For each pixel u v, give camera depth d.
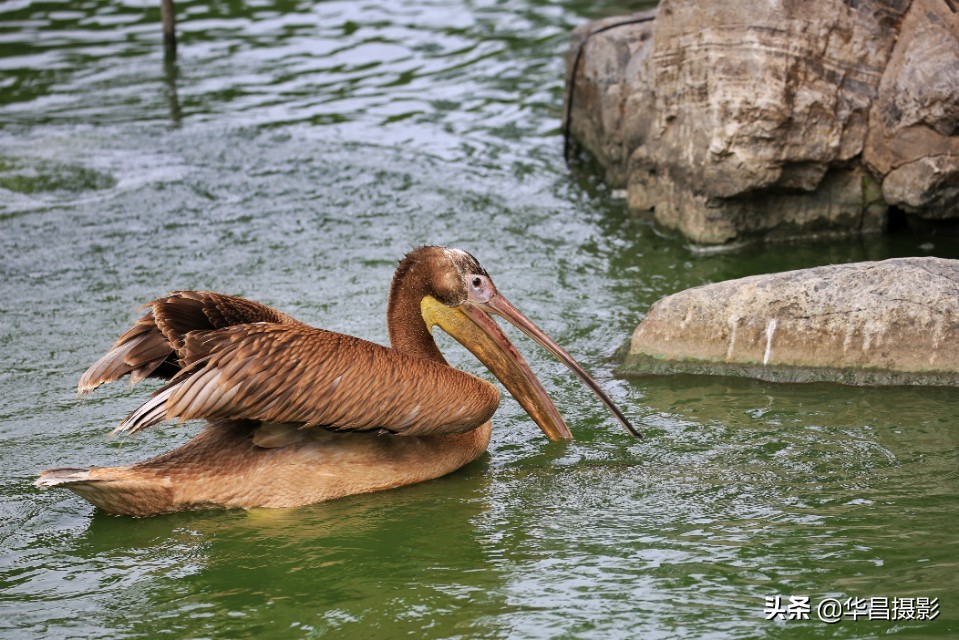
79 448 9.88
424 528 8.56
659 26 14.40
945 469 9.07
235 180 17.09
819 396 10.57
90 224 15.58
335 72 22.25
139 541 8.46
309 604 7.53
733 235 14.17
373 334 12.05
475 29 24.70
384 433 9.12
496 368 9.68
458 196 16.42
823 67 13.43
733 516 8.49
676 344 11.23
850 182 14.05
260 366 8.33
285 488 8.91
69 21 25.39
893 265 10.94
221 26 25.11
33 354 11.80
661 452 9.65
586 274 13.72
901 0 13.38
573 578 7.73
